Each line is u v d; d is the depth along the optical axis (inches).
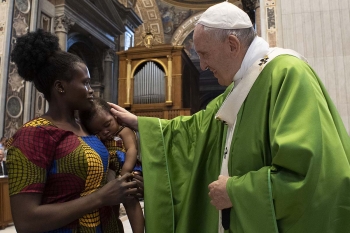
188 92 440.8
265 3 250.2
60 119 55.0
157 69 392.5
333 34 200.7
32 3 339.6
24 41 52.1
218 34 59.7
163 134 75.6
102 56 485.4
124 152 67.4
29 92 329.7
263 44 62.5
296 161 46.3
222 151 66.3
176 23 741.3
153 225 64.4
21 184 45.6
